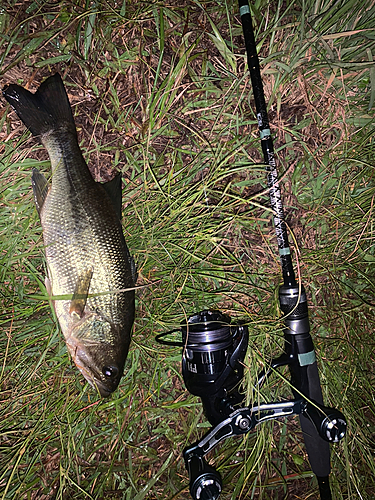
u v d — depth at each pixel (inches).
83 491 18.4
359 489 20.6
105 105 20.3
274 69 20.6
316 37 19.6
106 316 17.3
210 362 16.2
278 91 21.2
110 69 20.4
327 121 21.8
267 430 21.3
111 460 20.6
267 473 20.5
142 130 20.5
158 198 20.0
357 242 20.5
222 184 21.1
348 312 21.9
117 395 20.4
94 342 17.3
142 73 20.6
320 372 21.3
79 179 17.3
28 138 19.0
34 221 18.9
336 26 20.6
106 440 20.8
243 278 21.1
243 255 21.7
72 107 20.2
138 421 21.1
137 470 21.0
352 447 20.7
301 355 16.9
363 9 20.4
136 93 20.7
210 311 17.3
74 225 17.0
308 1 20.4
